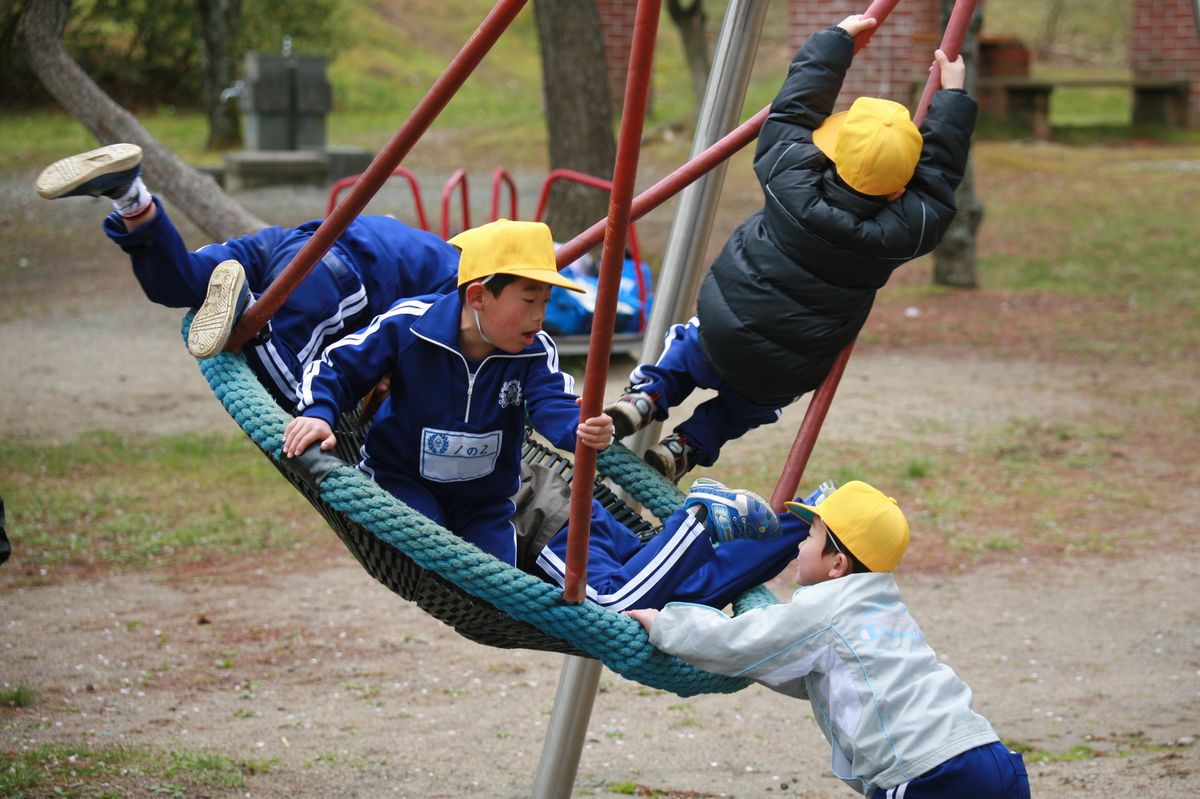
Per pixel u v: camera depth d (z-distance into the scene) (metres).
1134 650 7.53
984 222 23.73
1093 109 37.59
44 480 10.47
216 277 3.51
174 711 6.62
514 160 29.78
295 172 26.30
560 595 3.31
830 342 3.69
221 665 7.27
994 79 31.95
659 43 44.47
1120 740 6.21
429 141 32.31
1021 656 7.46
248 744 6.21
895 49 28.50
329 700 6.84
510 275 3.27
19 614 7.96
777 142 3.57
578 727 5.11
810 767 6.11
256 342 3.77
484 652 7.67
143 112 36.34
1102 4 50.72
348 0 44.84
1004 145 30.52
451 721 6.61
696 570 3.68
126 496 10.17
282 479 10.89
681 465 4.11
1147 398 13.57
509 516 3.74
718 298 3.72
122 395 13.36
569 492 3.97
